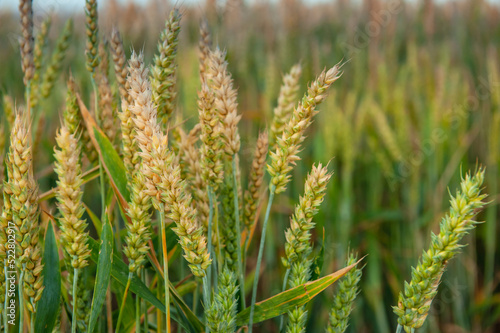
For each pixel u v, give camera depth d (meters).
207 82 0.56
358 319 1.24
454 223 0.48
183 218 0.50
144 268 0.60
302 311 0.55
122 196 0.56
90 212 0.63
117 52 0.56
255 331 1.17
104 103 0.61
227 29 1.74
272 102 1.46
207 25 0.59
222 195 0.60
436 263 0.49
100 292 0.52
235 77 1.72
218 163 0.55
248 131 1.46
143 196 0.51
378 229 1.45
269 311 0.55
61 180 0.49
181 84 1.16
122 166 0.56
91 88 1.16
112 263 0.55
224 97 0.54
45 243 0.56
